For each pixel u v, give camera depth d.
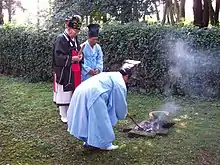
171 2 8.84
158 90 6.71
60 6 8.87
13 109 5.82
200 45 6.29
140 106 5.93
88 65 5.06
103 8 8.47
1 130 4.86
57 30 7.95
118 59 7.01
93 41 5.00
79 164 3.87
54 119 5.31
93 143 3.88
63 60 4.80
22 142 4.45
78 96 3.96
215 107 5.86
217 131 4.76
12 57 8.44
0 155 4.08
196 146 4.26
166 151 4.12
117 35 6.96
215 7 9.09
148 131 4.64
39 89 7.21
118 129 4.86
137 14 8.48
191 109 5.77
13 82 7.93
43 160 3.97
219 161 3.89
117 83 3.96
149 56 6.69
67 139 4.54
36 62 7.92
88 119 3.90
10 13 11.73
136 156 4.01
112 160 3.93
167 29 6.54
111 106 3.96
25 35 8.06
